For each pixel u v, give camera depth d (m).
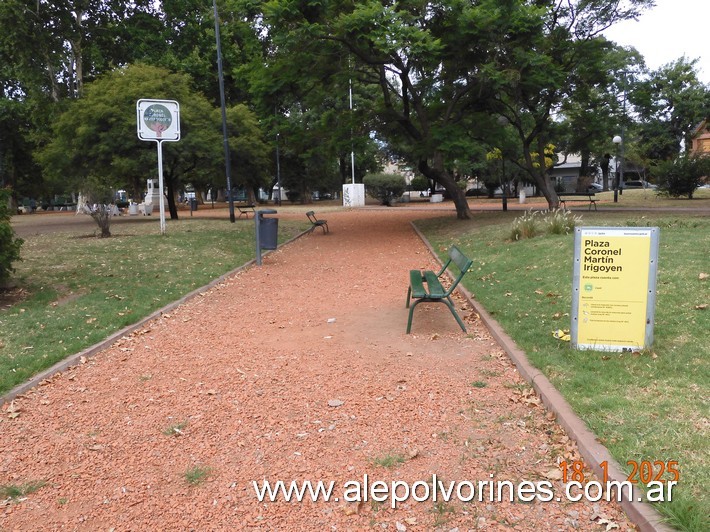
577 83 20.62
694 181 30.16
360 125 20.31
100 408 4.85
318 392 5.00
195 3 32.00
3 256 8.41
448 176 20.62
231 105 38.81
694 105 44.56
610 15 19.58
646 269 5.22
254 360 5.98
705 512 2.87
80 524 3.23
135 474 3.76
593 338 5.40
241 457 3.92
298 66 16.72
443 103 20.83
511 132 25.16
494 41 16.45
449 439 4.05
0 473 3.82
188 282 10.08
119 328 7.16
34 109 32.16
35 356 5.93
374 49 15.83
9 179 40.25
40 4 25.44
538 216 18.94
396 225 21.52
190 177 30.75
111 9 30.20
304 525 3.13
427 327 7.03
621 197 35.16
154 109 16.69
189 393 5.12
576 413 4.12
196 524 3.18
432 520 3.13
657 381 4.59
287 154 45.25
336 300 8.88
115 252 13.27
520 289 8.21
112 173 24.84
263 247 12.70
